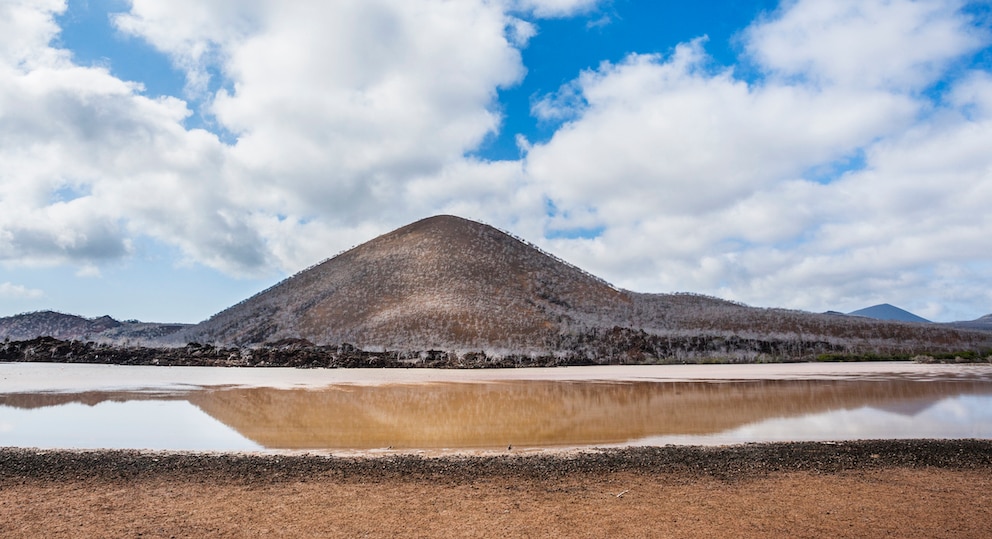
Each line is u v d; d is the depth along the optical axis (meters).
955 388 33.62
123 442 16.98
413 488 12.05
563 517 10.16
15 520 9.77
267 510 10.47
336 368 52.59
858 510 10.66
